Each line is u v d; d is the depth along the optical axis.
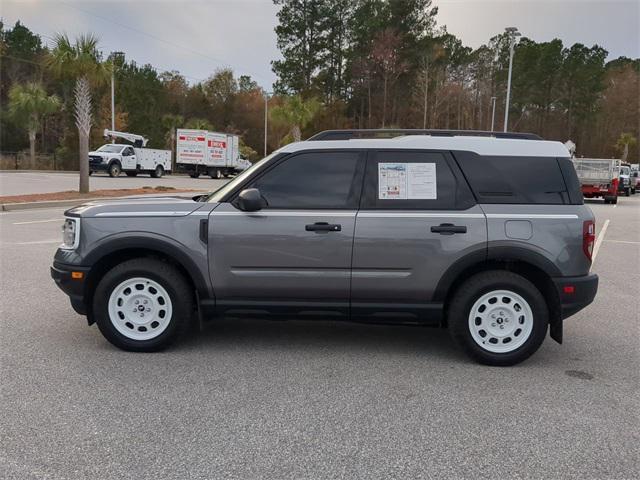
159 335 4.82
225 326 5.76
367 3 62.12
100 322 4.79
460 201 4.71
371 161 4.79
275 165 4.82
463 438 3.42
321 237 4.65
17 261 8.52
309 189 4.77
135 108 55.03
